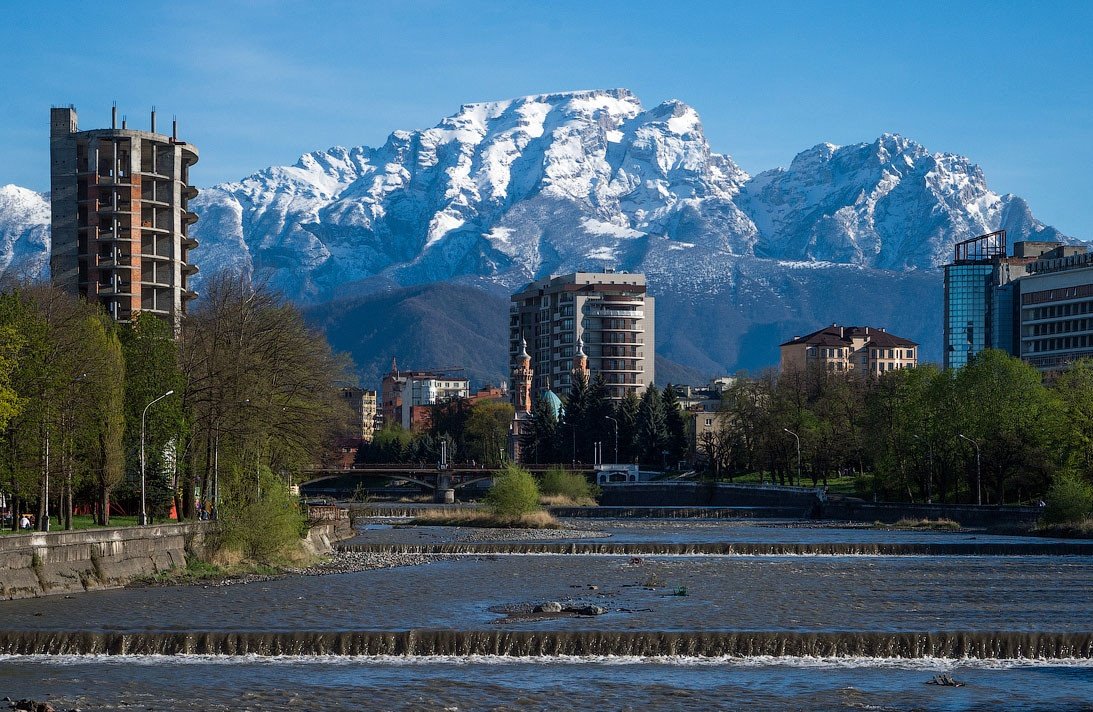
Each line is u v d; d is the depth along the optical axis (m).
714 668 76.75
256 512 125.50
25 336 108.50
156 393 130.75
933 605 100.31
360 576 121.50
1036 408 197.75
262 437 133.00
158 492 137.12
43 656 78.44
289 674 74.19
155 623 85.88
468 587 112.56
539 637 81.44
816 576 124.06
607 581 119.12
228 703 67.00
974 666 78.12
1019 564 137.50
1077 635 81.69
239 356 134.88
